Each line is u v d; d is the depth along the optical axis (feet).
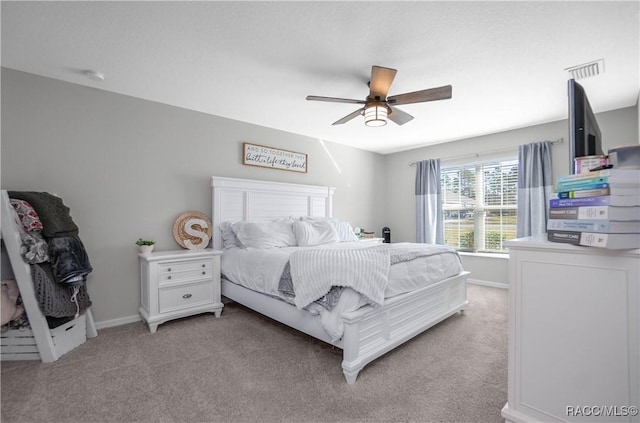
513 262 4.17
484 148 14.48
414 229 17.33
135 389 5.73
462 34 6.47
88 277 8.91
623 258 3.34
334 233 12.08
